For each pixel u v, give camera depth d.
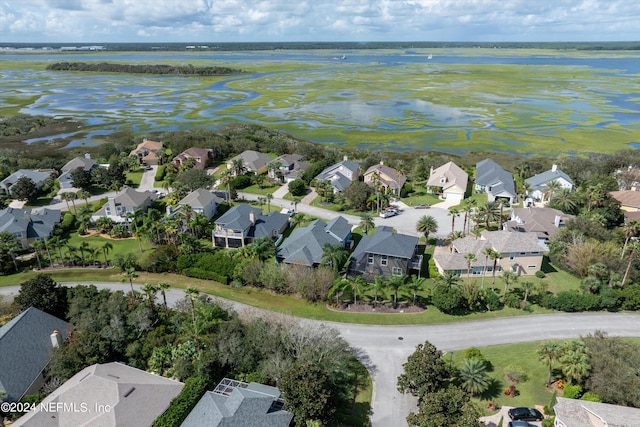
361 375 56.75
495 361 58.44
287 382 47.91
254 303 72.56
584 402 47.38
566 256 83.56
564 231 88.06
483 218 98.31
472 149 170.12
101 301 64.25
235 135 177.38
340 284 69.75
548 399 51.91
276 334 57.84
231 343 55.78
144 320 60.75
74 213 109.56
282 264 78.00
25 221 93.81
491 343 62.66
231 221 91.88
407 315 69.25
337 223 91.56
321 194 116.31
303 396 46.59
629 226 81.00
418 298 73.81
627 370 48.44
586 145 171.38
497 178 120.56
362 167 139.75
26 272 82.88
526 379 54.94
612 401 48.22
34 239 92.81
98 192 125.06
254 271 76.12
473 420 43.41
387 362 59.09
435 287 72.62
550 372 53.22
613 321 67.81
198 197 103.94
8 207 104.69
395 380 55.94
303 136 190.75
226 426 43.75
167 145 167.88
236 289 76.88
